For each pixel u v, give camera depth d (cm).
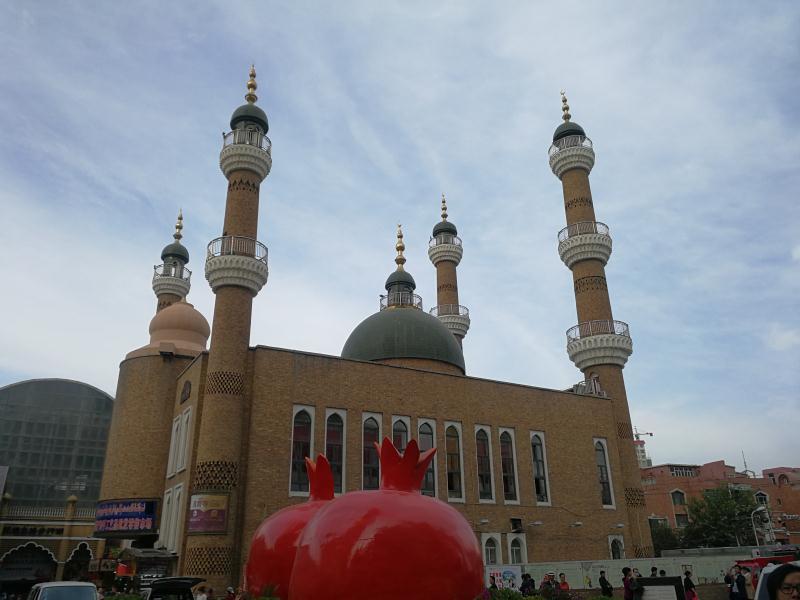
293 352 3628
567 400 4572
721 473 9250
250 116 4141
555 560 4075
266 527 1018
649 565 3509
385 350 4491
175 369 4172
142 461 3916
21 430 6169
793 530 8106
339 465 3562
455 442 4031
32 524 5506
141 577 2809
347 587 764
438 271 6269
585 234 5028
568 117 5553
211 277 3669
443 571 783
